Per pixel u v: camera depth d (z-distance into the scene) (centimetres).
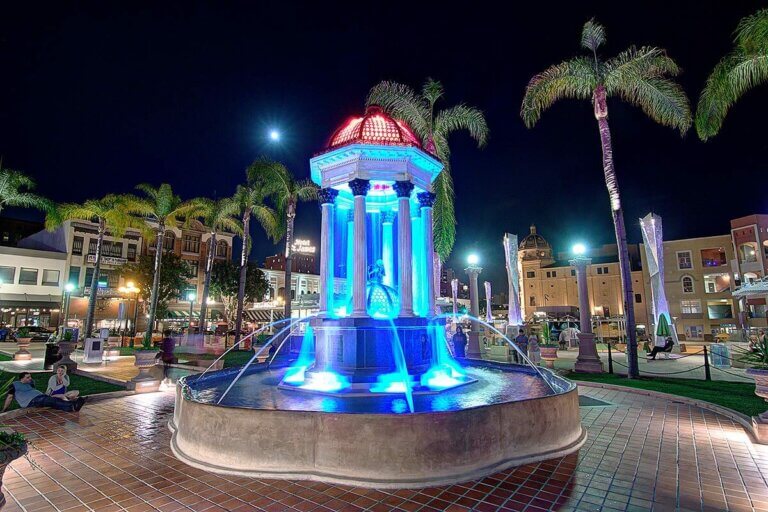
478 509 519
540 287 6881
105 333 2570
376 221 1482
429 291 1276
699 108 1599
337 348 1102
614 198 1753
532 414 698
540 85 1842
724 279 4753
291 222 2897
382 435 602
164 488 585
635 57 1733
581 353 1869
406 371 1081
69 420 971
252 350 2823
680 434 839
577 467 653
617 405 1130
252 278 5259
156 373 1412
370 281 1353
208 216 3453
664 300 2722
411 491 568
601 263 6462
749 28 1391
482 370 1446
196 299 5684
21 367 2064
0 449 495
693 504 532
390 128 1216
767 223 4312
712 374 1788
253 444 634
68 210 3020
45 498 557
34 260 4700
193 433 693
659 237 2784
